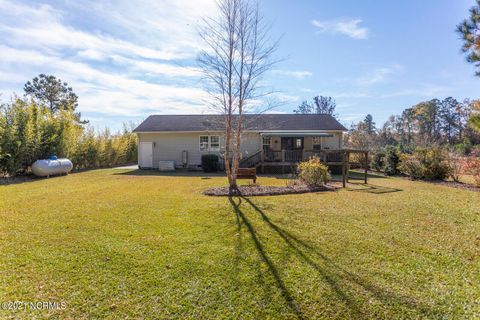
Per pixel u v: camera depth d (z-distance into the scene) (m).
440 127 47.72
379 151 17.89
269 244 4.37
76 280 3.20
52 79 31.09
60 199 7.79
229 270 3.49
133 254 3.93
